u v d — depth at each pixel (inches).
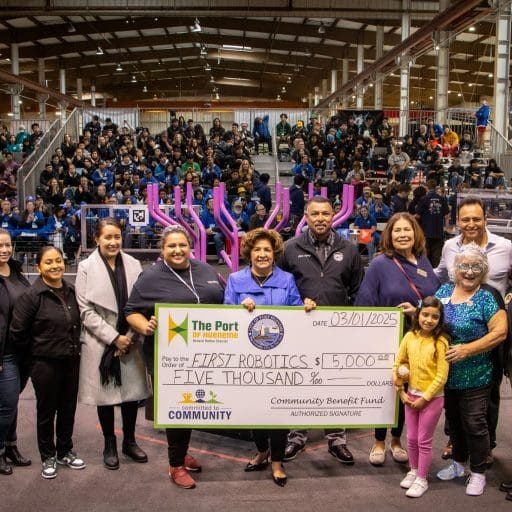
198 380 152.3
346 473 161.0
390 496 148.3
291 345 153.4
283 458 159.8
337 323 153.8
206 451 176.9
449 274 168.6
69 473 159.5
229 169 633.6
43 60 1275.8
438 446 179.3
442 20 651.5
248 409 154.1
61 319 153.9
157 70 1606.8
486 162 661.9
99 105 1786.4
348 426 157.0
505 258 163.9
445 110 813.9
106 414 162.4
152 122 1015.0
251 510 141.1
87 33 1125.1
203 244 214.7
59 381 157.2
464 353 143.3
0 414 154.6
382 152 700.0
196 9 869.8
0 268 158.7
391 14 880.3
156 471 161.3
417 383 148.3
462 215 163.0
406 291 159.9
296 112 927.0
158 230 361.1
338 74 1515.7
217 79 1806.1
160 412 152.0
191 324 150.9
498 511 141.3
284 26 1125.7
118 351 157.5
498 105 633.6
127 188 562.3
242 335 152.0
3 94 1412.4
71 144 701.9
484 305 146.2
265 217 430.3
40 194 580.1
